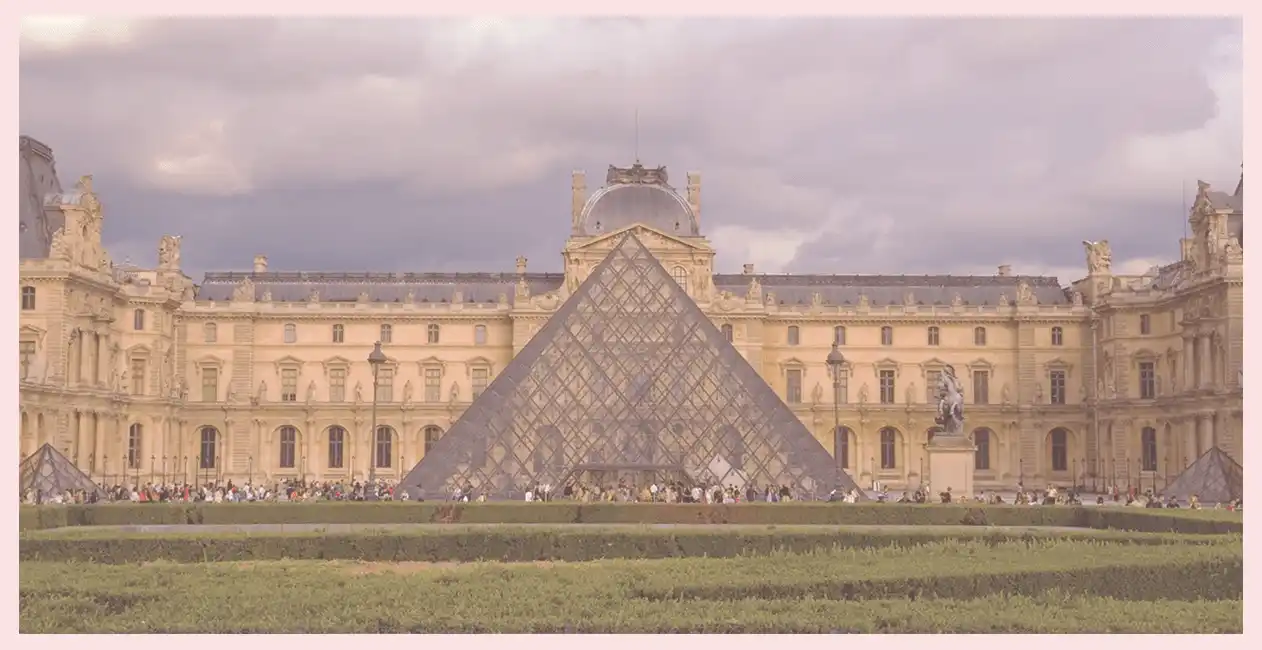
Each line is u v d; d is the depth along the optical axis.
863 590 53.72
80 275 162.75
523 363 115.50
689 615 49.09
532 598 51.47
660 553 72.38
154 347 192.25
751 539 72.50
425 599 51.38
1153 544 67.25
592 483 113.94
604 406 114.12
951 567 56.44
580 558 72.38
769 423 113.44
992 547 64.56
